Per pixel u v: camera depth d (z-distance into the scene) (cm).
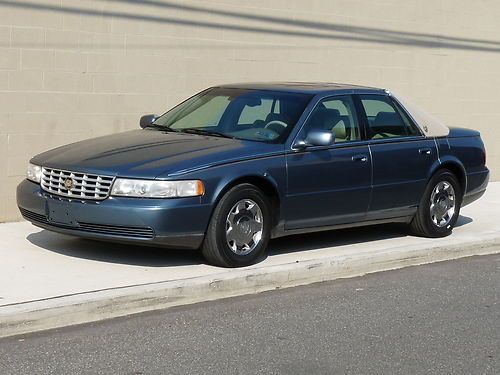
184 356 652
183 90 1199
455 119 1583
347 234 1071
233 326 730
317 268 895
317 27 1354
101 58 1115
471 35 1586
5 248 903
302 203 905
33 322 691
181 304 784
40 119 1070
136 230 805
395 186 999
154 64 1165
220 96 993
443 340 718
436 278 934
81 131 1107
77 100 1099
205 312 766
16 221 1062
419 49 1509
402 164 1005
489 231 1127
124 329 708
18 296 724
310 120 928
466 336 731
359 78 1427
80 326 709
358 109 987
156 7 1159
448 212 1077
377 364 655
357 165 954
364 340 710
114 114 1134
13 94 1046
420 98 1523
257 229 873
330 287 877
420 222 1051
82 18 1094
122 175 809
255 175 858
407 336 725
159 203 801
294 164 894
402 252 980
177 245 823
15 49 1042
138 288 758
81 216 818
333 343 699
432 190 1051
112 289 752
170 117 1002
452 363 663
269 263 892
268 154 877
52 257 870
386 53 1460
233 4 1242
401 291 873
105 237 815
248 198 859
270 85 1009
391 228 1117
